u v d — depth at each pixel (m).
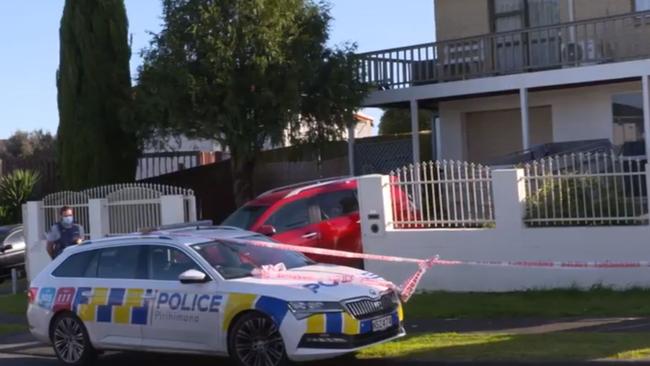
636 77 19.30
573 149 19.48
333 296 10.02
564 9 22.34
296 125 20.88
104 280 11.50
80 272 11.81
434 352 10.68
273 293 10.13
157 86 20.34
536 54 20.70
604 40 20.03
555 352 10.13
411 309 13.61
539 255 14.24
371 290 10.39
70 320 11.74
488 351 10.50
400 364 10.61
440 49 21.88
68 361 11.78
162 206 18.38
